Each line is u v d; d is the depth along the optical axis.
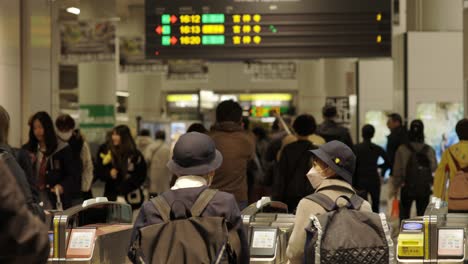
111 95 25.62
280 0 15.82
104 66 25.47
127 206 9.56
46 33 15.38
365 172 15.12
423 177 14.76
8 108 14.41
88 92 25.53
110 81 25.58
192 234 5.54
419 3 22.12
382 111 27.98
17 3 14.66
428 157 14.80
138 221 5.79
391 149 16.95
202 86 42.62
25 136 14.79
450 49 21.41
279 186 11.19
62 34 18.58
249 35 15.92
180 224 5.58
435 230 7.64
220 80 42.88
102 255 8.07
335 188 6.84
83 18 18.48
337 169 6.85
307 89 40.41
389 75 31.09
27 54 14.89
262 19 15.91
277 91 42.56
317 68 40.22
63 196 11.66
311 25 15.80
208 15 16.02
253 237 7.92
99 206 9.20
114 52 18.50
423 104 21.44
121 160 14.68
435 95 21.42
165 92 42.62
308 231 6.24
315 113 40.38
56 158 11.66
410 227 7.74
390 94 31.19
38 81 15.12
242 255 5.87
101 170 14.82
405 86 21.52
